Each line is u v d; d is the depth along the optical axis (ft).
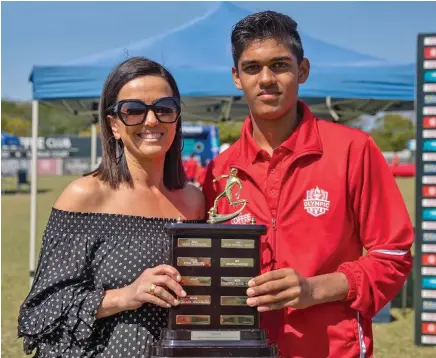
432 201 19.61
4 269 33.30
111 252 7.77
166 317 7.74
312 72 21.95
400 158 167.12
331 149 7.97
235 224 7.30
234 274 7.24
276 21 7.77
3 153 125.90
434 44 19.10
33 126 25.36
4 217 62.39
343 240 7.94
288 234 7.95
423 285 19.92
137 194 8.10
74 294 7.49
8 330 21.48
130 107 7.76
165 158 8.53
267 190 8.11
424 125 19.34
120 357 7.56
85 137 163.12
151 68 7.99
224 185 8.55
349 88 22.15
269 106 7.86
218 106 30.58
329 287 7.43
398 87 22.39
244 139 8.42
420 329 19.97
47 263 7.73
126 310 7.55
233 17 24.43
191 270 7.21
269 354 7.09
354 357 7.86
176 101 7.93
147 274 7.17
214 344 7.06
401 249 7.88
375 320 23.35
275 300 7.09
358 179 7.88
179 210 8.35
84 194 7.88
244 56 7.84
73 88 21.99
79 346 7.55
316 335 7.83
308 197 7.92
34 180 25.43
